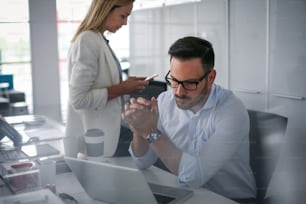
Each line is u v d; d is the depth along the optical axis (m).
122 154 0.88
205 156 0.88
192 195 0.81
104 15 1.01
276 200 0.89
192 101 0.93
